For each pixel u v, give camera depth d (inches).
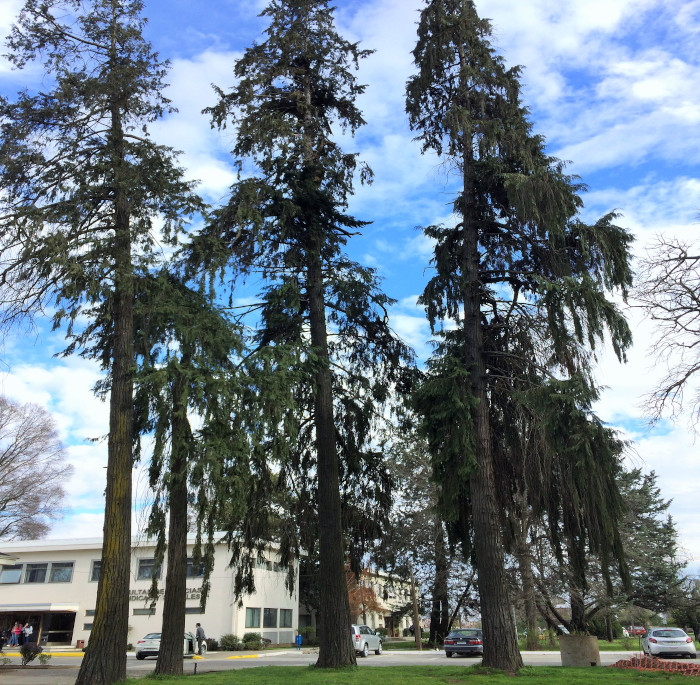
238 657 1171.9
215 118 689.0
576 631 858.8
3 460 1358.3
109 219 566.3
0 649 1194.6
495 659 538.6
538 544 1026.1
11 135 523.2
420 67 706.8
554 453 532.1
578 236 579.2
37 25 545.3
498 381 636.1
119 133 573.9
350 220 666.2
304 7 729.6
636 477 1772.9
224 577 1437.0
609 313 530.3
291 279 638.5
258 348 557.0
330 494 631.2
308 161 692.7
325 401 658.8
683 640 962.1
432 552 1389.0
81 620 1551.4
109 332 583.8
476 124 649.6
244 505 464.8
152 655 1197.7
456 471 573.3
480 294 649.6
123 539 496.7
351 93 765.3
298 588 1642.5
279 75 720.3
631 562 1208.2
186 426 470.3
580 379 534.9
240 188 605.9
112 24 573.9
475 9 700.0
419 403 601.0
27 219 497.4
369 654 1274.6
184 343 500.7
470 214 665.0
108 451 519.2
